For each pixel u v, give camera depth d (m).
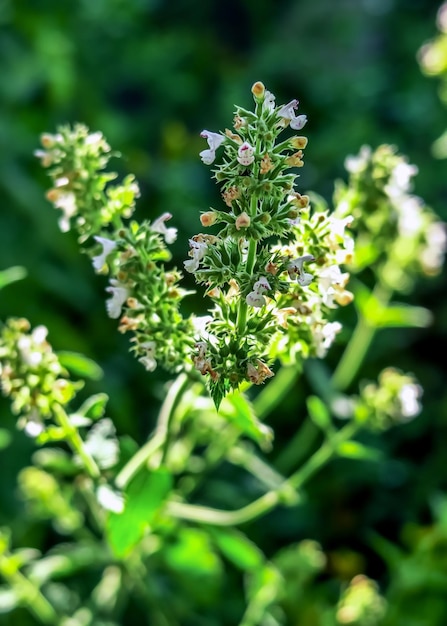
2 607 0.41
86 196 0.34
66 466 0.42
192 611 0.49
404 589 0.50
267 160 0.27
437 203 0.76
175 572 0.46
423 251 0.43
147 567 0.45
